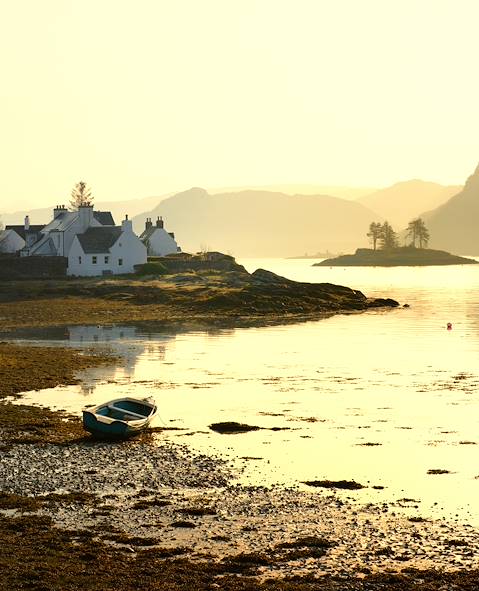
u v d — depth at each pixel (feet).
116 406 172.76
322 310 442.50
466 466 141.18
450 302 525.75
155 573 95.35
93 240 525.75
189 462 142.61
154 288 455.22
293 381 223.92
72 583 91.81
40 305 418.10
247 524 112.57
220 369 243.60
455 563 99.30
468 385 217.77
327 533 109.19
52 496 122.62
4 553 100.01
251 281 506.89
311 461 143.95
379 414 181.68
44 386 212.23
